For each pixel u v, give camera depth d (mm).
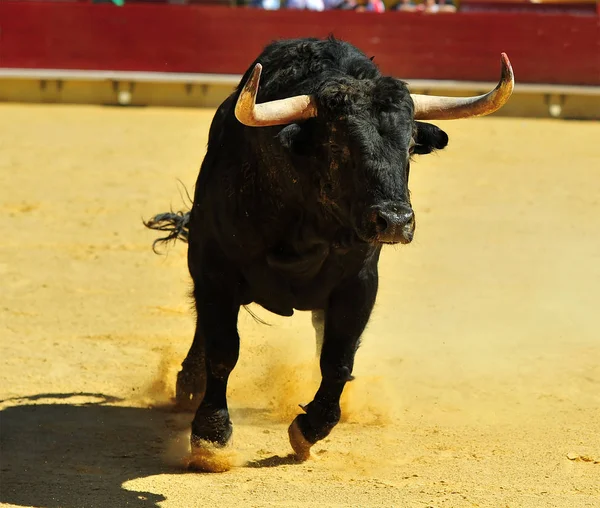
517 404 17109
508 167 41094
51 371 18516
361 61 12469
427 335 21203
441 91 55750
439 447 14797
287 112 11852
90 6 55938
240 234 13148
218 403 13516
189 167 39688
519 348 20359
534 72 56125
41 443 14781
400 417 16375
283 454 14406
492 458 14195
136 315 22312
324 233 12586
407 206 10992
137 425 15859
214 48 56250
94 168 39000
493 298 24094
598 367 19156
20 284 24516
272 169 12562
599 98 55156
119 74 55406
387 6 64875
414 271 26375
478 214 33094
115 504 11992
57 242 28578
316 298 13531
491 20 56000
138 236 29516
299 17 56188
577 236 30406
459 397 17453
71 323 21656
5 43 55938
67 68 56125
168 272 25938
